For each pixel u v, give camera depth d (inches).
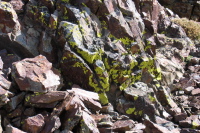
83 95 417.7
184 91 533.0
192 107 489.1
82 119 368.2
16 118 367.2
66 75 454.9
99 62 453.7
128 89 476.1
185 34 656.4
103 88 451.8
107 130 394.9
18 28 458.6
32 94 376.2
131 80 487.2
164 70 543.8
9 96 369.4
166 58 576.1
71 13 483.5
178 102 508.1
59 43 466.9
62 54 456.4
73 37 453.1
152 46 538.3
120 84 474.3
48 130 348.2
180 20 705.6
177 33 639.8
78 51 449.7
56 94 377.1
